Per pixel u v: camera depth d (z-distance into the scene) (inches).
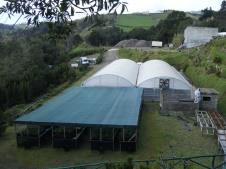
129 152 705.6
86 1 161.2
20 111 1077.8
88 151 718.5
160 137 796.0
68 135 733.9
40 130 772.0
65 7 164.9
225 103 1064.8
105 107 882.1
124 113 809.5
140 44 3727.9
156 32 4200.3
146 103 1171.9
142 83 1211.9
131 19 5536.4
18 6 167.9
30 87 1332.4
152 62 1664.6
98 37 3902.6
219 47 1776.6
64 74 1707.7
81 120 739.4
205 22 3806.6
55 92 1407.5
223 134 742.5
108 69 1369.3
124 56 2847.0
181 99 1056.2
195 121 916.6
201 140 773.9
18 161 671.8
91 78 1259.2
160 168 408.2
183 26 3843.5
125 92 1109.1
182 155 676.1
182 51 2449.6
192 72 1689.2
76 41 3595.0
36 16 172.6
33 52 1851.6
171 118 965.8
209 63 1605.6
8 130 885.2
